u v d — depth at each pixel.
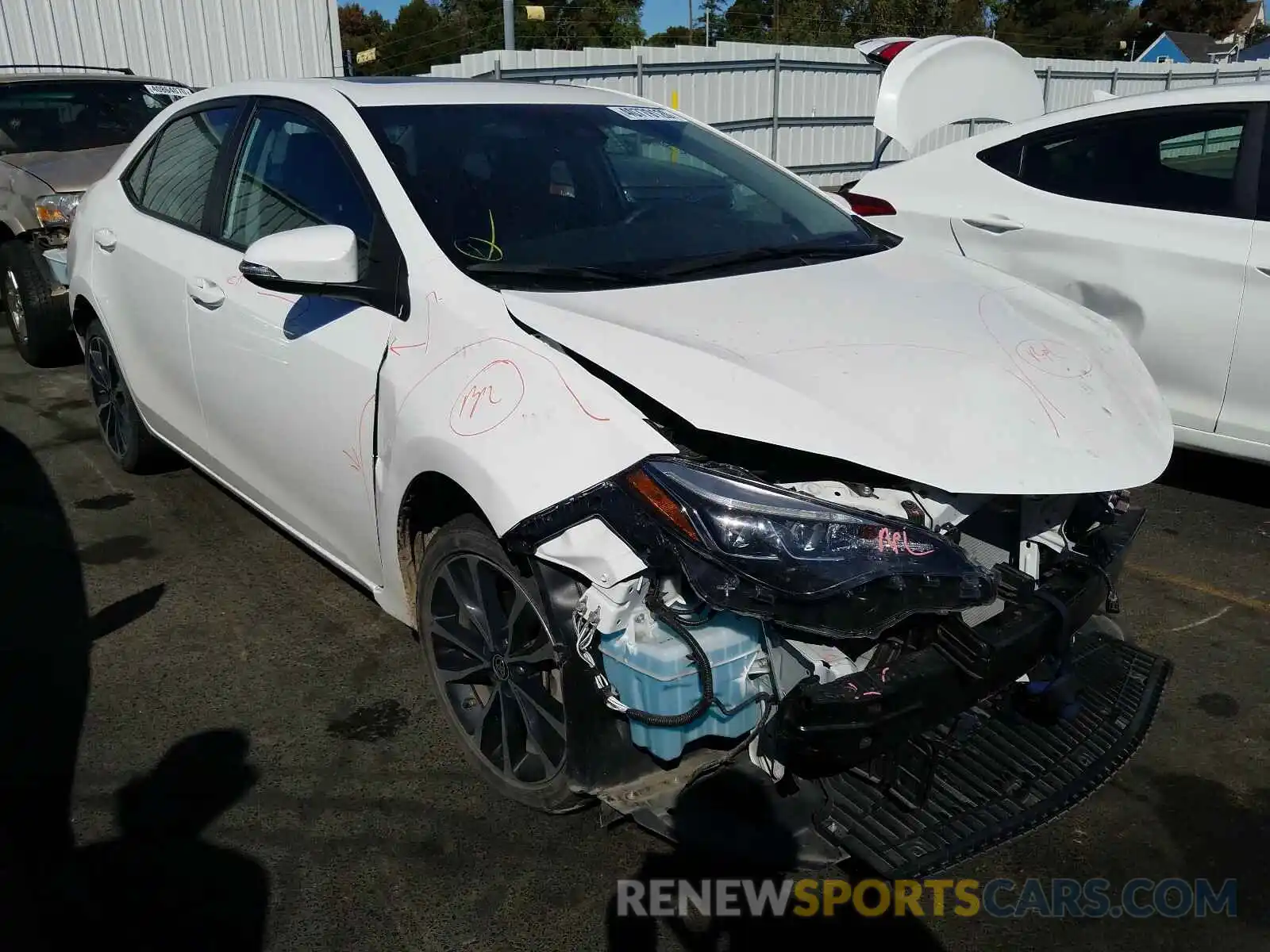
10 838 2.46
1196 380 4.26
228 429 3.47
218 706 3.00
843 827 2.19
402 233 2.72
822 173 15.28
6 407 5.71
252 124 3.48
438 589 2.61
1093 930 2.25
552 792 2.39
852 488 2.11
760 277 2.74
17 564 3.86
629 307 2.47
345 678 3.15
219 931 2.20
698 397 2.12
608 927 2.23
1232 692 3.11
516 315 2.41
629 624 2.10
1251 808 2.62
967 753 2.42
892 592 1.96
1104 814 2.61
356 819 2.55
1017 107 5.68
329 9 13.20
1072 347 2.57
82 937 2.18
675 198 3.21
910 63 5.14
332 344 2.81
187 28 12.25
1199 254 4.17
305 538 3.28
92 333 4.53
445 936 2.20
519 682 2.41
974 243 4.88
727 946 2.18
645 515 2.04
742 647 2.11
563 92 3.56
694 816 2.22
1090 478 2.18
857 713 1.95
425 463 2.41
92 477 4.70
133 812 2.56
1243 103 4.16
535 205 2.92
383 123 3.02
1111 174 4.52
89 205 4.50
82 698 3.03
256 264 2.65
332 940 2.19
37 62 11.36
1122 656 2.89
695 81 13.52
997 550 2.41
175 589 3.69
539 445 2.17
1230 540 4.16
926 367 2.29
